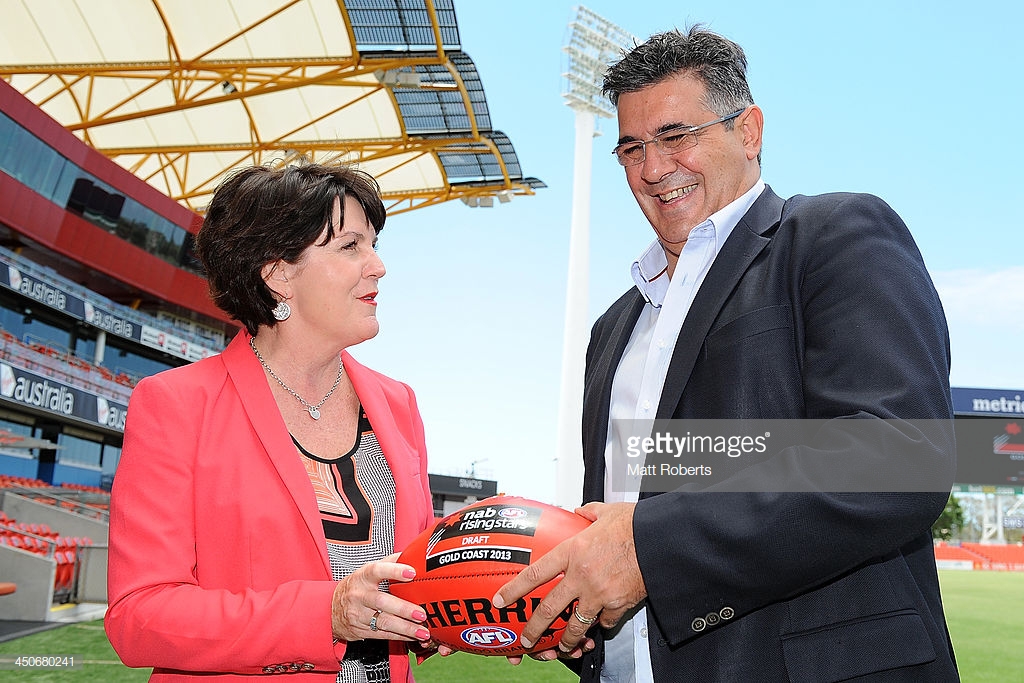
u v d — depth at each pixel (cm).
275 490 175
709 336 168
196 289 3195
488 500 167
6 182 2408
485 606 150
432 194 3300
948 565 4988
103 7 2264
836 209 164
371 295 190
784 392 156
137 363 3122
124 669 795
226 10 2264
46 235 2583
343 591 153
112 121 2591
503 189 3247
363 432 197
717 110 186
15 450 2431
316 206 179
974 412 4422
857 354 142
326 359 192
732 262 174
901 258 153
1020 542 6412
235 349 192
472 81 2472
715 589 131
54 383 2281
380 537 186
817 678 140
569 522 157
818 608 145
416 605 153
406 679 185
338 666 158
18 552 1228
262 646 152
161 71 2452
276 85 2439
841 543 127
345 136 2895
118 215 2833
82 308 2614
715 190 188
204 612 154
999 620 1551
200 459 173
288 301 188
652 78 188
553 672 823
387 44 2278
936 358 142
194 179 3425
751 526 129
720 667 147
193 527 171
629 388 198
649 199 198
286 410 190
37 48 2388
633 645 180
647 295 206
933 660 140
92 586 1477
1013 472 4362
